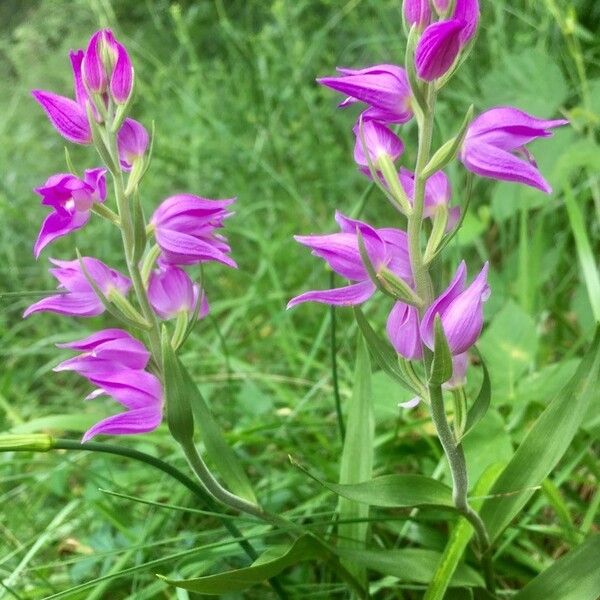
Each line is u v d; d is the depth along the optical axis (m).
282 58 0.56
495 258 0.46
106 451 0.21
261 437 0.31
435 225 0.18
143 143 0.19
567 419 0.21
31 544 0.31
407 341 0.18
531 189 0.37
